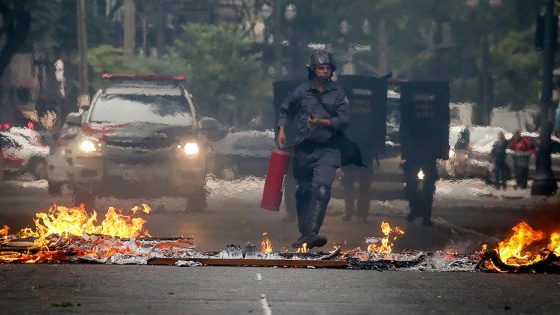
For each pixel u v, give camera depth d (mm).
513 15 159500
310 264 29109
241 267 28719
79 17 136000
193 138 57219
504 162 102000
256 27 189750
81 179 55594
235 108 147375
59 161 67812
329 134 37219
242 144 94750
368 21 155750
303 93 37875
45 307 20875
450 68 159750
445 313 20875
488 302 22531
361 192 52812
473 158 111500
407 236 45125
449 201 75500
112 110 57969
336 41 156250
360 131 51812
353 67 157375
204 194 57312
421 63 158000
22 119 158000
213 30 146000
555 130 138625
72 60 149625
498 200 79000
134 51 148000
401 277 26844
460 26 159875
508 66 160375
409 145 52188
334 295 23203
